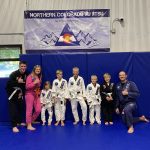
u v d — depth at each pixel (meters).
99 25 7.51
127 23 7.77
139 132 5.50
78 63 6.50
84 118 6.24
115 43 7.80
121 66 6.48
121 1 7.75
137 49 7.80
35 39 7.52
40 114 6.50
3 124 6.46
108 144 4.82
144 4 7.73
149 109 6.47
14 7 7.84
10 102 5.92
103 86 6.22
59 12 7.46
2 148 4.73
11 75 5.92
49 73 6.52
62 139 5.18
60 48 7.54
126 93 5.86
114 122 6.34
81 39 7.53
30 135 5.48
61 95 6.26
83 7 7.78
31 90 6.00
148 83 6.45
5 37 7.86
